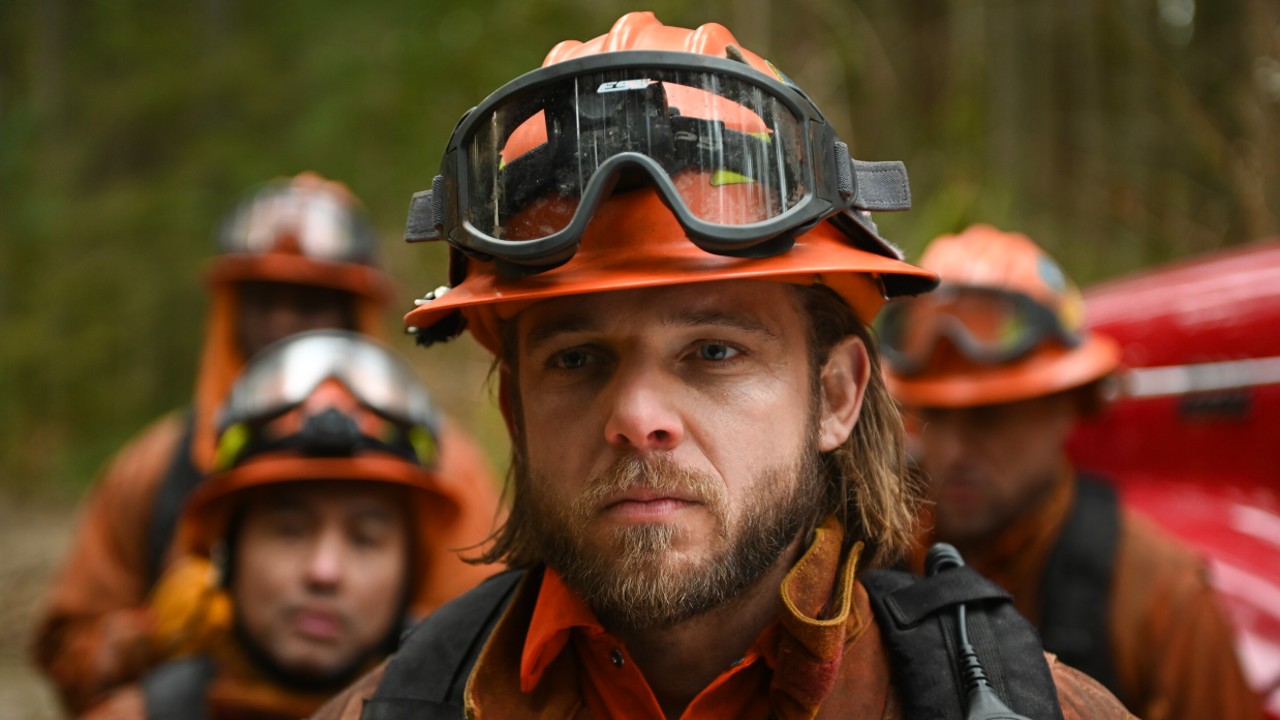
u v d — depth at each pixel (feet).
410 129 31.65
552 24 29.66
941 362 9.43
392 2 34.53
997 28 25.81
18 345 36.81
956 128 23.34
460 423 21.11
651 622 4.46
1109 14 25.80
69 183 41.09
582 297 4.42
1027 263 9.81
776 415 4.54
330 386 8.67
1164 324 10.58
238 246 12.95
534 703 4.75
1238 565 9.20
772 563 4.63
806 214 4.36
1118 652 8.36
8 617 22.77
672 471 4.32
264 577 8.29
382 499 8.65
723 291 4.44
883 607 4.73
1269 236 18.66
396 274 28.48
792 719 4.46
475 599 5.14
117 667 9.71
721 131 4.33
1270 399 9.81
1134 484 10.55
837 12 24.48
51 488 34.37
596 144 4.30
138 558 11.15
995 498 9.03
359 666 8.45
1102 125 25.88
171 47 41.86
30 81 44.83
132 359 36.86
